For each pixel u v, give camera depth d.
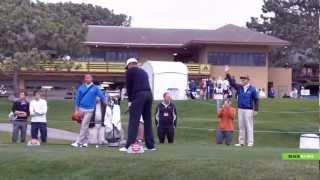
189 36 72.19
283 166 10.85
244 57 69.62
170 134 21.62
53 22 55.22
